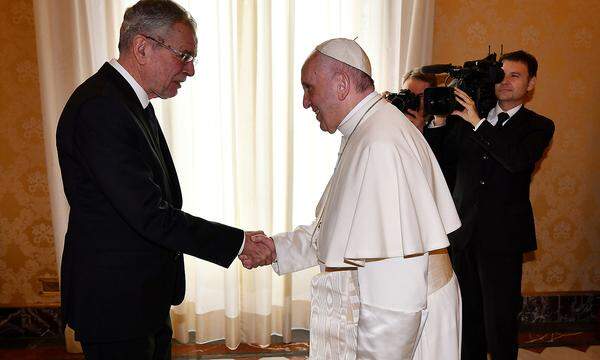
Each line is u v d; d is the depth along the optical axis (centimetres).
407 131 142
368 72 147
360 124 143
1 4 276
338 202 137
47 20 264
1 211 294
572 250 337
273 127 297
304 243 184
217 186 295
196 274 295
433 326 144
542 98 320
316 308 153
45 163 292
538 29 313
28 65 283
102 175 143
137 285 154
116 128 145
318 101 148
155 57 156
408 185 132
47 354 287
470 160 239
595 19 316
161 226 151
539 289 338
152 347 165
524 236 233
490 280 236
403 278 128
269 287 298
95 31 275
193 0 279
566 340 312
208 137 293
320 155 305
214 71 288
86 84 155
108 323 151
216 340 310
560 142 325
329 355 148
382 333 126
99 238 151
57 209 276
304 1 291
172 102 280
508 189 233
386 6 292
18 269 300
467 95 221
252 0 280
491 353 239
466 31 309
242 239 174
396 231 126
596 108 324
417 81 240
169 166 179
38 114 287
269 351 296
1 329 302
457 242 239
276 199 305
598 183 332
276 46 292
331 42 147
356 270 140
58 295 303
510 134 232
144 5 156
